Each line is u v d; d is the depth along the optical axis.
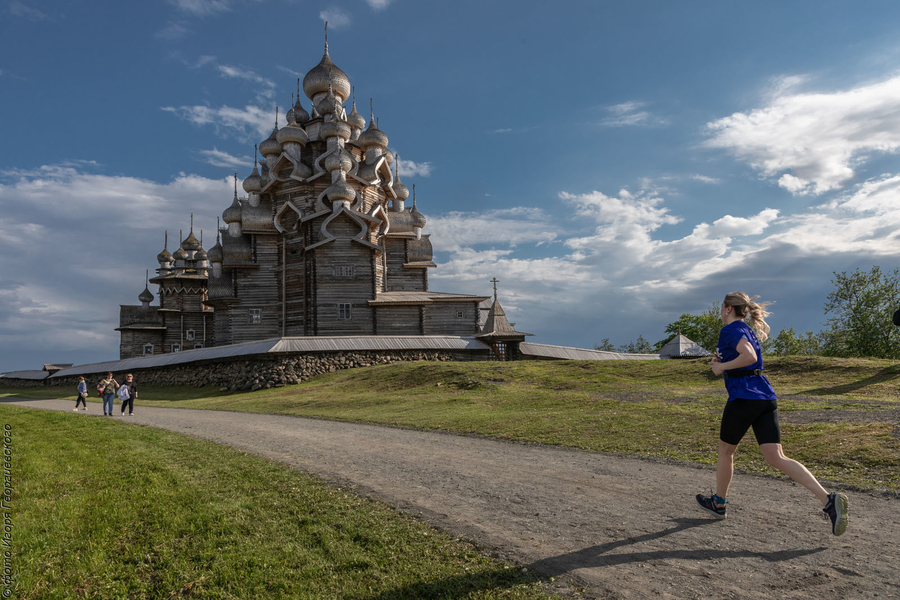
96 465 10.99
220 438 15.88
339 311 48.25
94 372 53.03
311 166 54.31
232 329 52.09
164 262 77.19
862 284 44.97
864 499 7.66
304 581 5.33
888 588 4.73
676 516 7.06
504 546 6.05
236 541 6.41
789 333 60.72
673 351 45.53
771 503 7.57
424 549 5.99
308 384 36.72
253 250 53.09
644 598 4.68
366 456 12.13
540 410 19.70
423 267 59.50
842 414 13.91
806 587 4.80
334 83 56.06
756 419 6.38
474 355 44.09
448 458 11.70
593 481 9.21
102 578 5.62
